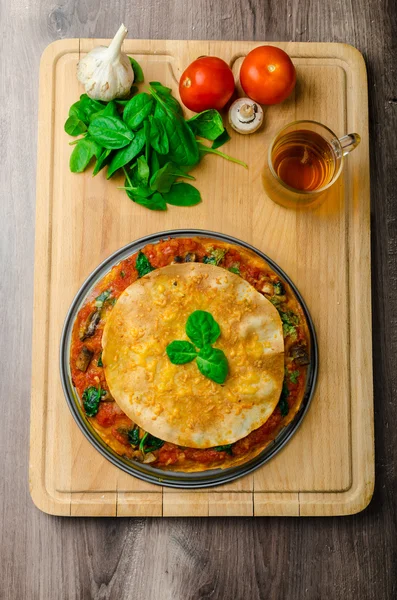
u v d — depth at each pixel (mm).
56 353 913
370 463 925
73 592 927
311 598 940
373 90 978
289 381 886
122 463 894
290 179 924
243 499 909
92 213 925
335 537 947
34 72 955
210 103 900
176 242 887
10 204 945
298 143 912
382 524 951
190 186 924
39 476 903
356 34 974
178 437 847
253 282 888
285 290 898
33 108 952
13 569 924
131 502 903
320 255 940
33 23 958
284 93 906
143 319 853
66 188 924
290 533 945
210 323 838
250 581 937
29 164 948
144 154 896
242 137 938
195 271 860
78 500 903
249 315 861
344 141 886
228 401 854
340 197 945
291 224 939
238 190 935
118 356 851
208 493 908
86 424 896
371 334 936
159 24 960
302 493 917
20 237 944
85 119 903
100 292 882
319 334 935
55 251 921
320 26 971
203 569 935
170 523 937
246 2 966
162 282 858
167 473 892
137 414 845
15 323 938
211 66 887
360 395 932
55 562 928
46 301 916
